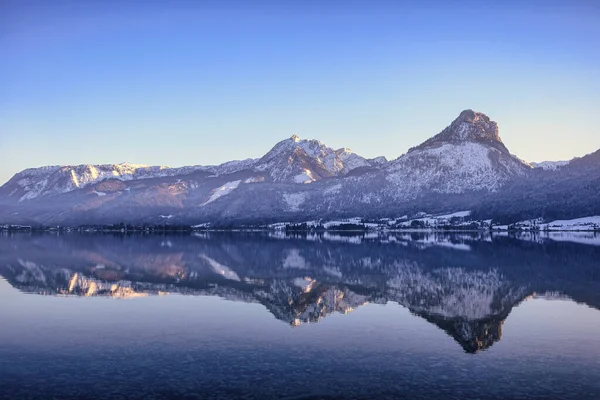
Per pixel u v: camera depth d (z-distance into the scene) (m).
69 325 41.53
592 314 46.12
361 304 51.97
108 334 38.59
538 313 46.78
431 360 32.25
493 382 28.41
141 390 27.28
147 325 41.50
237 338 37.44
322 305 51.34
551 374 29.70
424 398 26.34
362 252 131.50
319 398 26.30
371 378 29.03
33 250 137.12
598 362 31.73
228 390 27.28
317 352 33.91
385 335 38.34
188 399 26.11
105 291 60.69
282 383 28.27
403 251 134.62
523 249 139.75
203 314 46.19
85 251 133.50
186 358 32.59
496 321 43.25
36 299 54.34
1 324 41.88
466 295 57.84
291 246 163.75
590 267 87.75
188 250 140.50
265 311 47.66
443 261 102.19
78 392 27.03
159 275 77.62
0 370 30.34
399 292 60.31
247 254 124.75
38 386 27.86
